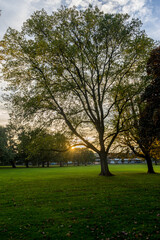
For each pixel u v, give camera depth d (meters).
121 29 22.38
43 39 21.91
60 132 23.30
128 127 25.44
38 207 9.63
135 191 13.44
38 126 22.61
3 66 21.81
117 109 24.47
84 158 105.69
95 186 16.06
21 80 22.53
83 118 25.22
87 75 25.80
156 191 13.34
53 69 21.42
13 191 14.56
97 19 22.06
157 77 18.80
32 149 23.05
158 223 6.94
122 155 32.50
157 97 18.55
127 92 22.81
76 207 9.41
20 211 8.93
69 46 20.73
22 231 6.56
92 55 23.19
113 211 8.52
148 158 31.64
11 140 70.75
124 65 23.45
